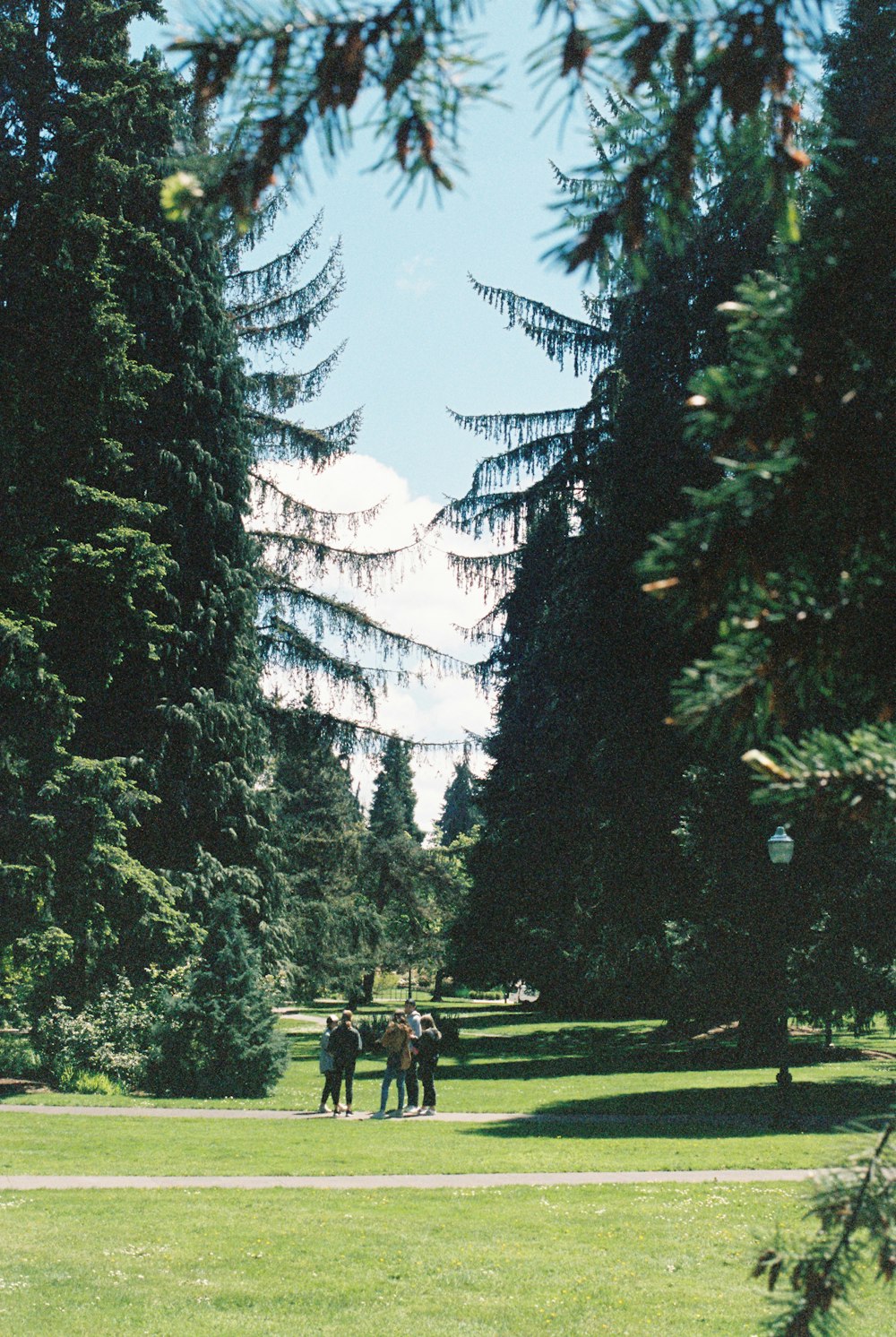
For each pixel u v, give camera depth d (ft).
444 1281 32.73
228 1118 65.72
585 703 96.02
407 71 4.70
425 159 4.82
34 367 75.00
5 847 78.54
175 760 99.66
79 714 82.12
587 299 102.53
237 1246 35.86
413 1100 68.90
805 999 81.25
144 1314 29.73
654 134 5.01
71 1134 57.67
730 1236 36.81
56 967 85.92
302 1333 28.55
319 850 155.74
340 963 148.87
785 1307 6.42
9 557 76.95
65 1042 81.15
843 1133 6.84
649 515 83.35
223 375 108.99
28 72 77.15
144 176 78.54
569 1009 154.40
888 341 5.51
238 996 81.61
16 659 77.20
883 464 5.57
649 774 87.56
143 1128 60.23
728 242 76.74
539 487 106.42
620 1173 47.21
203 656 103.91
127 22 81.00
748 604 5.99
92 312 76.18
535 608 131.85
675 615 5.92
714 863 80.84
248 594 106.63
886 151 5.26
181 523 102.89
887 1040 112.68
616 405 89.81
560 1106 71.77
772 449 5.65
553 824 118.73
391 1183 45.55
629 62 4.75
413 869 173.17
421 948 174.81
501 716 151.33
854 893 79.61
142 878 85.20
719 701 6.00
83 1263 33.91
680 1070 94.32
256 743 108.88
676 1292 31.45
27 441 76.38
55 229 74.18
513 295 106.11
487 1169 48.19
